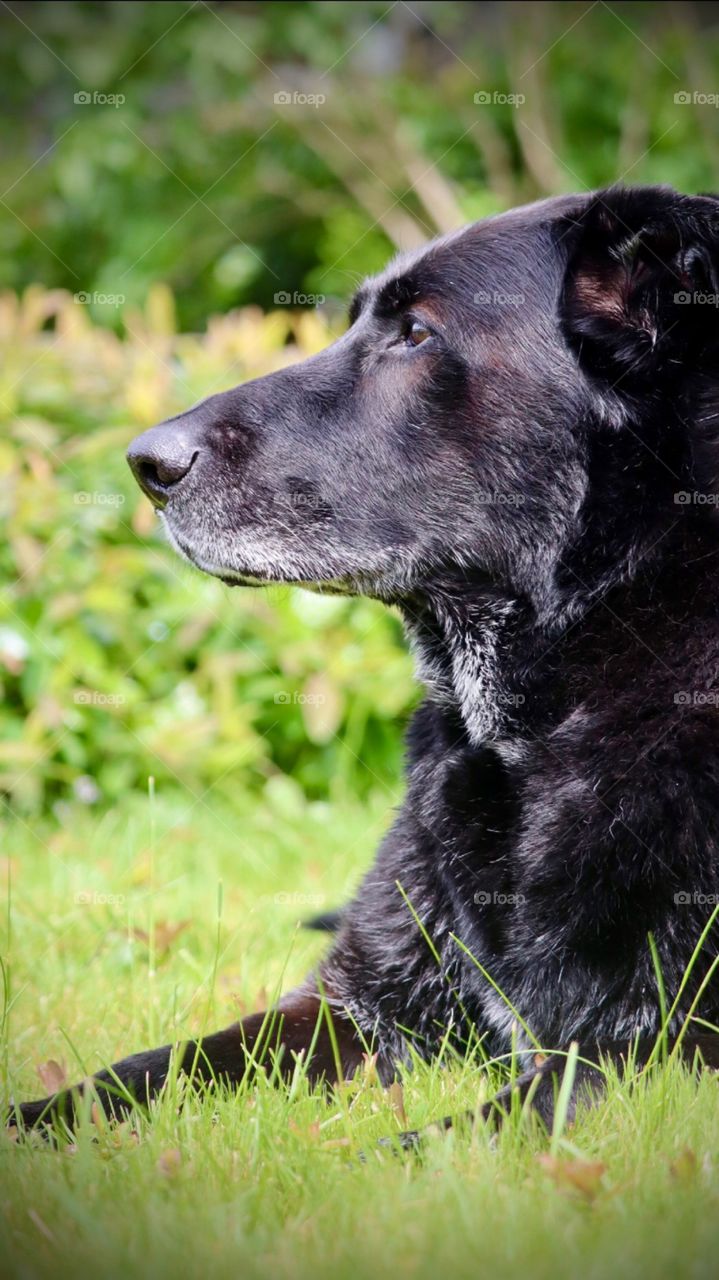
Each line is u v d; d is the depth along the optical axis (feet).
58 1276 6.68
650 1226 7.04
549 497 11.07
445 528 11.57
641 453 10.68
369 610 20.83
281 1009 11.00
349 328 12.69
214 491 11.98
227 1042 10.45
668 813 9.80
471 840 10.69
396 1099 9.15
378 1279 6.64
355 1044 10.78
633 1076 8.75
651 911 9.77
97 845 18.03
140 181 36.99
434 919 10.85
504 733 10.92
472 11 36.86
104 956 13.65
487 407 11.34
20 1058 10.97
